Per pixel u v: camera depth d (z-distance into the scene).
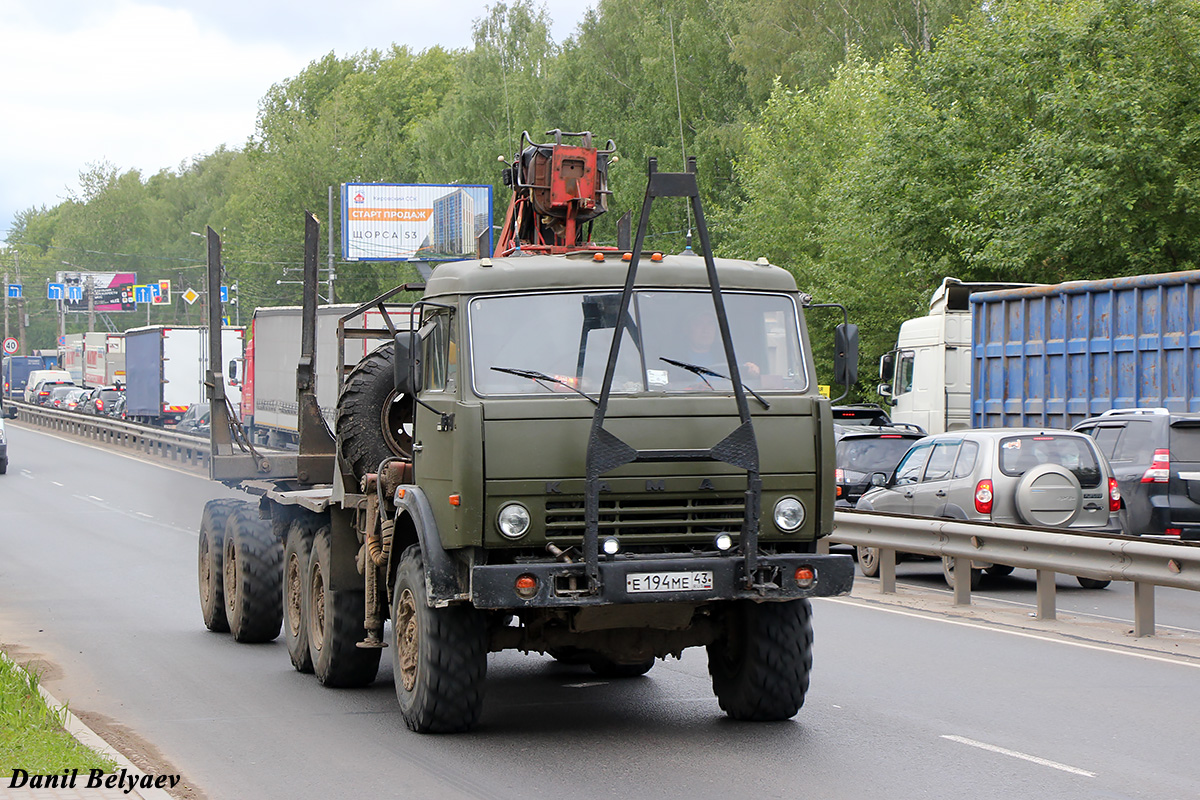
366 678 24.86
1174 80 66.38
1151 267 65.69
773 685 20.66
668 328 19.72
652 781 17.33
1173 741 19.50
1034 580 42.31
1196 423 40.72
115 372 191.38
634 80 142.38
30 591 39.12
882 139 79.44
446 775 17.83
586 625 19.55
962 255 73.31
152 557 47.97
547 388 19.09
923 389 60.47
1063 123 67.38
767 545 19.83
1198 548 27.38
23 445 129.62
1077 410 49.34
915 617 33.19
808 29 127.75
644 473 18.69
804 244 97.12
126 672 26.61
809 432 19.66
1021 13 75.50
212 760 18.86
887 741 19.62
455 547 18.91
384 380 23.98
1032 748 19.09
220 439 33.53
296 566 27.27
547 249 25.39
